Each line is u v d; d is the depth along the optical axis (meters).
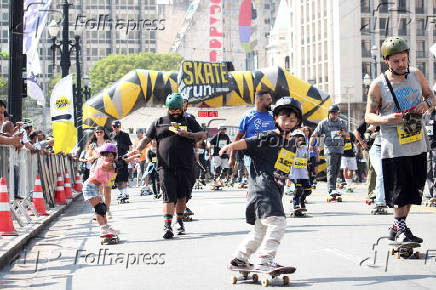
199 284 10.56
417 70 12.82
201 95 53.50
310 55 153.50
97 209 15.80
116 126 30.66
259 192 10.48
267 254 10.38
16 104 26.67
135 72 53.75
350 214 20.62
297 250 13.49
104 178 15.88
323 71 145.88
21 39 26.83
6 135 20.16
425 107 12.59
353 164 31.73
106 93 53.09
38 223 19.48
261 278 10.87
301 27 157.88
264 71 55.16
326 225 17.77
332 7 141.12
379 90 12.83
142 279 11.19
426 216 19.12
